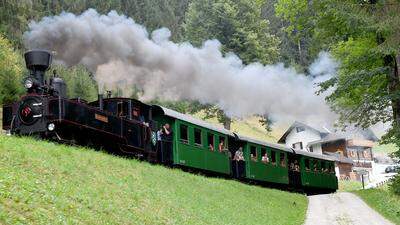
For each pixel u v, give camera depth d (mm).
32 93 18109
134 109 21984
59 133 18047
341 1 21312
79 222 9344
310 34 25703
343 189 55250
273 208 21219
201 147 25469
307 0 24828
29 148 13594
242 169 28844
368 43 24500
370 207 23688
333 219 20250
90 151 16531
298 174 35031
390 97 22656
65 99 17812
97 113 19312
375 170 81312
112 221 10320
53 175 12141
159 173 17984
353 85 23469
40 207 9273
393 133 23234
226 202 18609
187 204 15328
